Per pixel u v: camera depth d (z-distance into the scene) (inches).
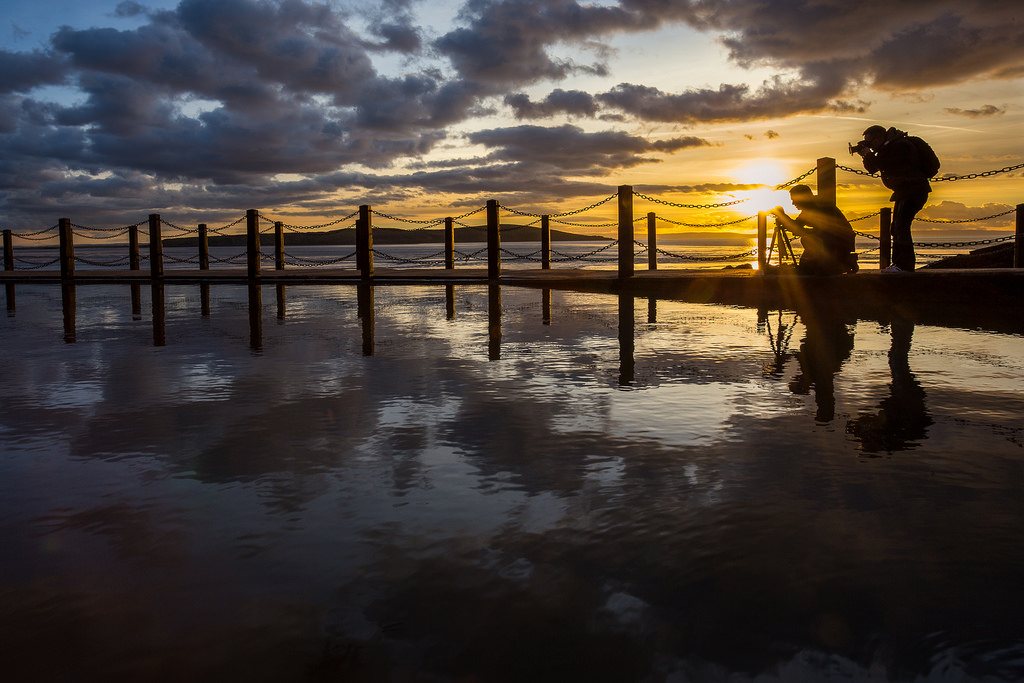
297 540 96.2
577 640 70.9
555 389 197.8
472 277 708.7
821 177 452.4
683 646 69.6
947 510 103.0
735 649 69.1
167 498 113.4
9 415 171.6
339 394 193.6
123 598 81.4
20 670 67.7
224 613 77.6
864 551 89.7
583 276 669.9
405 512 105.7
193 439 148.5
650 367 232.4
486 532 97.8
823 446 137.8
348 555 91.3
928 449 134.7
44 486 119.7
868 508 104.3
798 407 172.4
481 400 184.2
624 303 486.3
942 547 90.4
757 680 64.3
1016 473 119.5
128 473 126.4
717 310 434.6
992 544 91.1
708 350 269.0
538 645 70.2
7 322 392.2
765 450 135.6
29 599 81.4
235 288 667.4
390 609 77.7
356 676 65.9
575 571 85.7
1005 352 256.8
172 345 295.0
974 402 175.0
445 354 265.1
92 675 66.9
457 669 66.6
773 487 114.2
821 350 265.4
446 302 503.2
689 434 148.3
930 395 183.8
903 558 87.5
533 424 158.2
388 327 352.8
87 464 132.0
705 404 177.0
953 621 73.3
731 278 489.4
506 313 422.0
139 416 169.6
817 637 70.9
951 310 373.1
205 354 269.6
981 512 102.0
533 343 291.9
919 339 294.8
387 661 68.2
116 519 104.8
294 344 295.1
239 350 279.3
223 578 85.7
